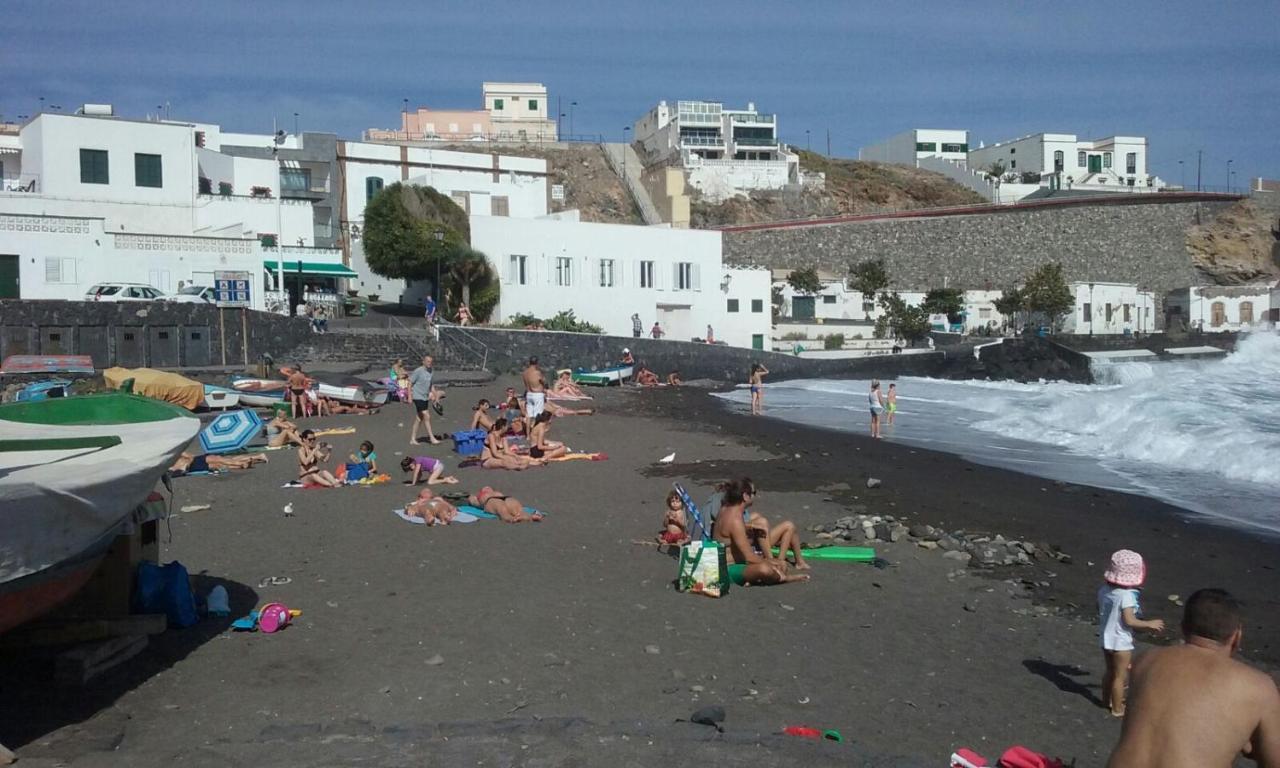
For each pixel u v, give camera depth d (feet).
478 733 20.72
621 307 188.65
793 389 157.48
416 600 32.48
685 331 197.16
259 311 127.03
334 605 31.68
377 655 26.91
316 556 38.65
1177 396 115.14
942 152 479.82
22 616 21.71
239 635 28.48
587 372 153.69
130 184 153.28
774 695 24.67
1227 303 251.39
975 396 138.51
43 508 21.29
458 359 144.46
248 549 39.78
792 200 362.74
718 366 174.29
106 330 114.21
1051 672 27.17
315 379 96.27
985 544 41.39
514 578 35.55
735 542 35.73
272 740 20.35
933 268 279.69
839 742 21.07
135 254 132.26
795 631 30.14
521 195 228.22
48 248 126.72
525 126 410.93
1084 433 89.15
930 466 68.59
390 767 18.83
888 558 39.93
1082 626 31.50
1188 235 278.67
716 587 33.60
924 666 27.37
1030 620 32.07
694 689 24.86
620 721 21.99
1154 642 30.37
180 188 157.79
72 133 148.25
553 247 180.34
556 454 67.36
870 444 81.25
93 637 25.63
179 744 20.70
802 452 73.46
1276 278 266.77
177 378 87.10
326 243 205.36
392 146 215.72
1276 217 276.00
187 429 29.17
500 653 27.27
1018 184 410.93
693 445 77.15
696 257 196.75
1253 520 50.85
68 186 148.36
